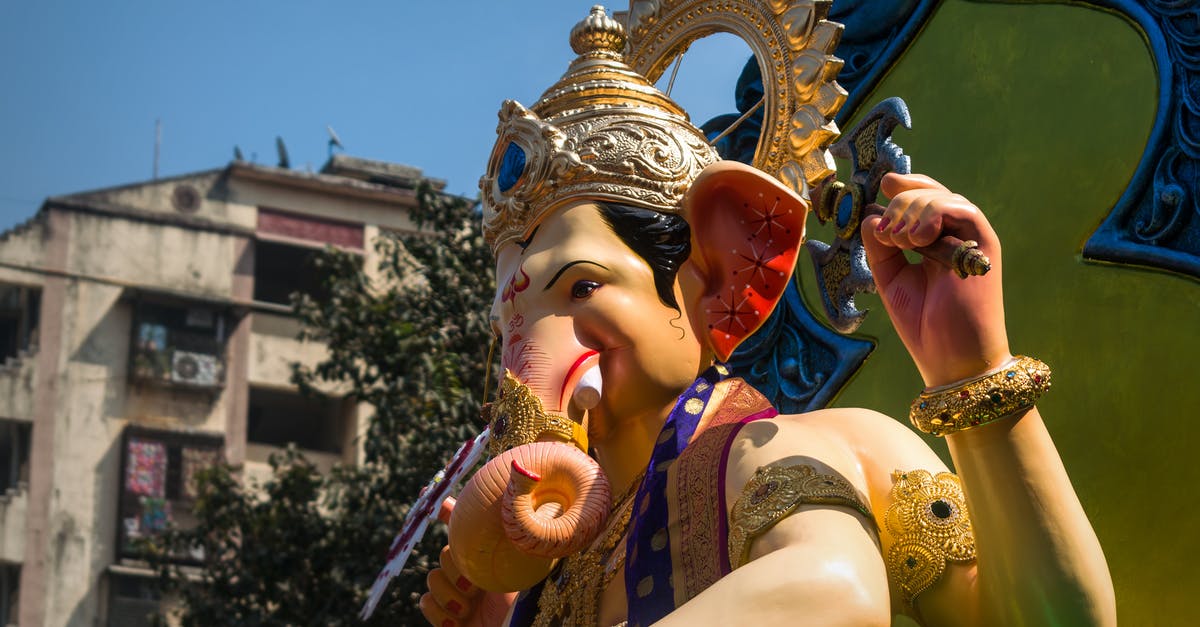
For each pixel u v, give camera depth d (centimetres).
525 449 211
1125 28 280
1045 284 279
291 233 2562
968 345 194
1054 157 286
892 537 208
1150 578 246
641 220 233
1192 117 258
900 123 233
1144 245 261
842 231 233
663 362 229
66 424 2361
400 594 1127
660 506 215
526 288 232
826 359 327
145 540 1466
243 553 1302
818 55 242
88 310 2425
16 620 2248
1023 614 191
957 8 321
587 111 244
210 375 2433
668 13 279
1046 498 192
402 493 1221
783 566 185
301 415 2547
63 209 2456
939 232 196
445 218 1332
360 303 1319
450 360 1227
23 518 2298
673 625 181
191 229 2511
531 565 213
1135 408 256
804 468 202
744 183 230
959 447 197
